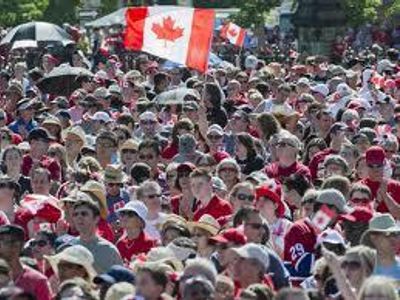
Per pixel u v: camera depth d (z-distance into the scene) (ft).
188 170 116.78
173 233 100.01
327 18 303.89
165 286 81.61
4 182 107.24
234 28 272.31
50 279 93.40
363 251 85.46
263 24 387.34
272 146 134.62
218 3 498.28
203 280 78.33
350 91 179.73
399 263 93.30
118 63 263.70
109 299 82.74
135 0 423.64
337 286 83.51
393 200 118.21
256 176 116.16
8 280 84.94
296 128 159.12
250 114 156.15
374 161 118.11
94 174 121.08
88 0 440.04
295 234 99.86
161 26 169.07
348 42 348.79
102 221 108.37
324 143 138.82
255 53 320.91
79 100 171.53
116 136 136.56
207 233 98.73
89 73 197.67
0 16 428.56
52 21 437.17
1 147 139.64
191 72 216.33
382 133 153.38
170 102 170.71
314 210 101.65
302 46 307.78
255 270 85.56
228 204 109.91
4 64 275.18
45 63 227.40
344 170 121.49
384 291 73.61
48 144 130.52
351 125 152.87
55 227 105.09
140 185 111.96
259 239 95.09
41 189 115.55
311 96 175.11
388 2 392.27
